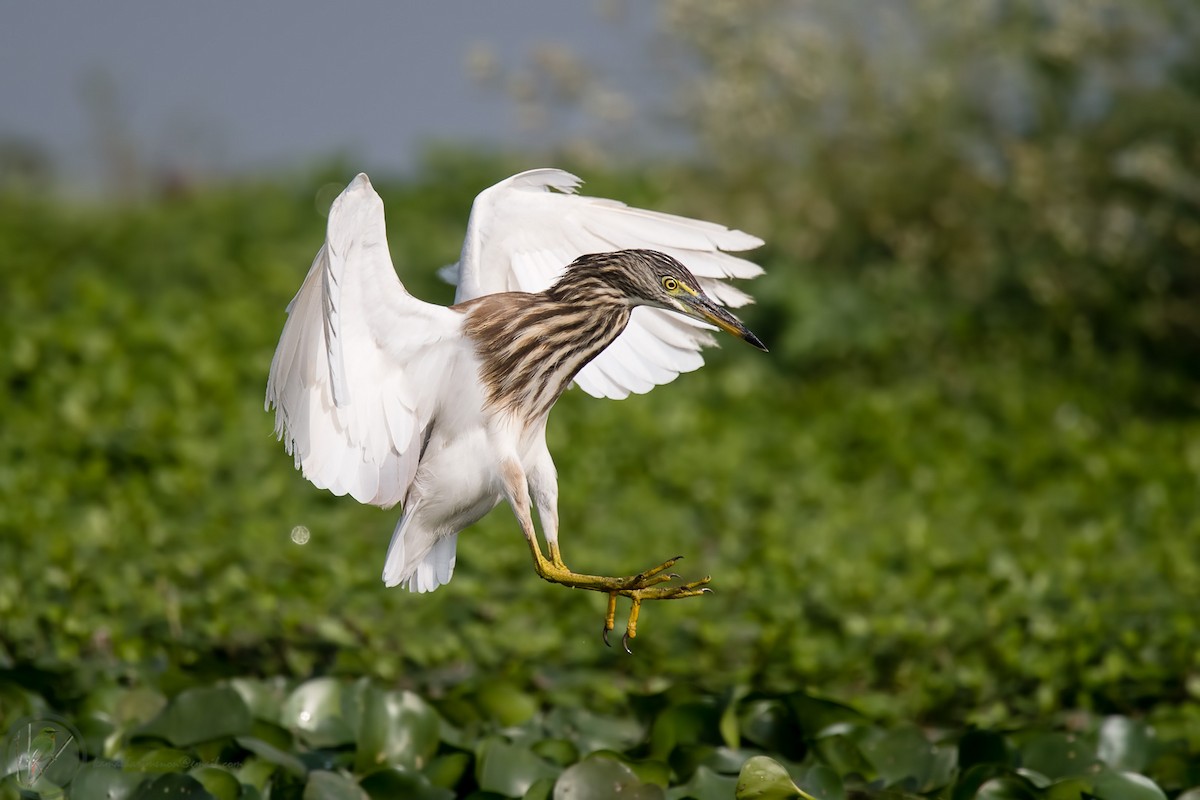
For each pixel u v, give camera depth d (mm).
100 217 25594
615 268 7430
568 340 7355
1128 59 19250
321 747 7875
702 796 7211
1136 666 9953
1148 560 12812
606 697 9156
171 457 13711
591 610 10750
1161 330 19375
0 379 15250
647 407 16891
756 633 10578
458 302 7832
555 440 15375
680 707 8109
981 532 13844
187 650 9336
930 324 19328
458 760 7594
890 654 10281
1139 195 19281
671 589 6961
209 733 7676
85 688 8461
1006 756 7766
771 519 13469
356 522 12820
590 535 12844
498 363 7188
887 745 7938
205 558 11109
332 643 9953
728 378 18078
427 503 7277
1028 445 16500
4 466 13141
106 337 16062
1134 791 7246
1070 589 11367
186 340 16500
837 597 11375
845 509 14289
